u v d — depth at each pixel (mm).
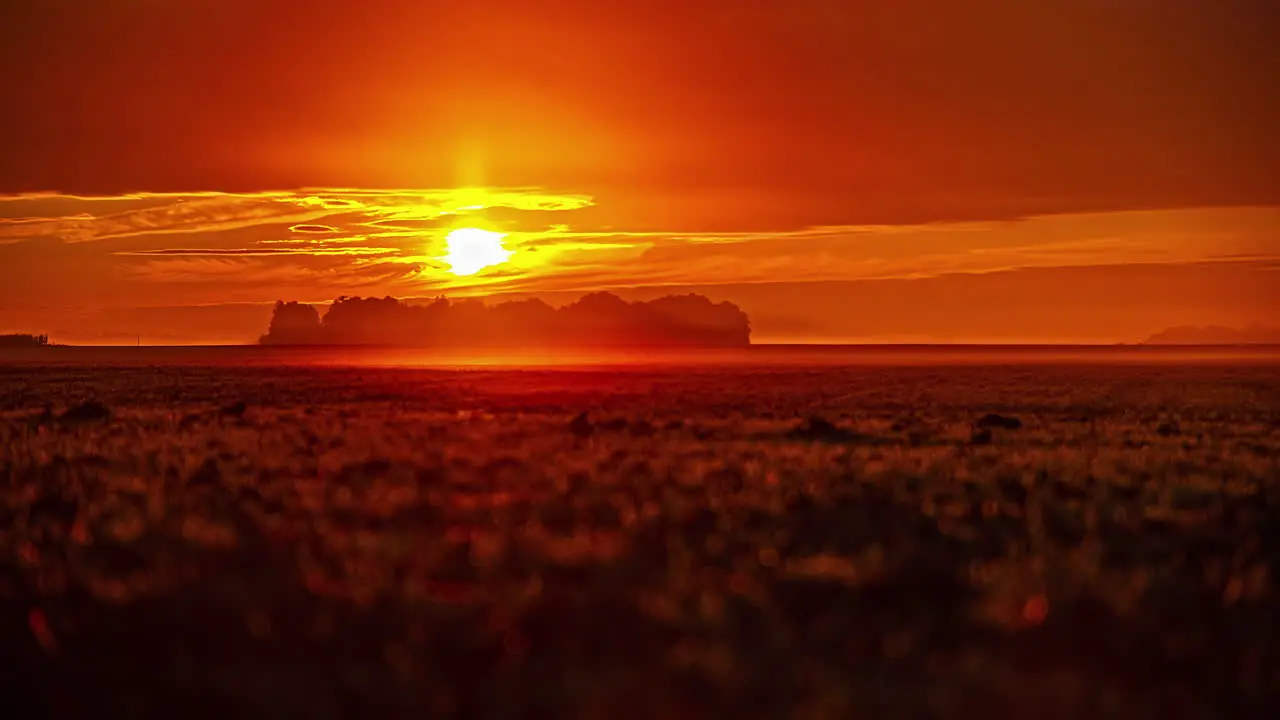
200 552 41375
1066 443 92312
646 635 31469
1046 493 58812
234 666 29016
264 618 32500
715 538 44469
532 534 45188
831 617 33719
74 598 35781
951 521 51188
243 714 26016
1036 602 34562
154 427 104375
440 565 40188
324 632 31375
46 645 30875
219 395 162500
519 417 113812
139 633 31812
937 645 31609
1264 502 59281
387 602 34375
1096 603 34688
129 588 36250
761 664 28797
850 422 112188
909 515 52031
